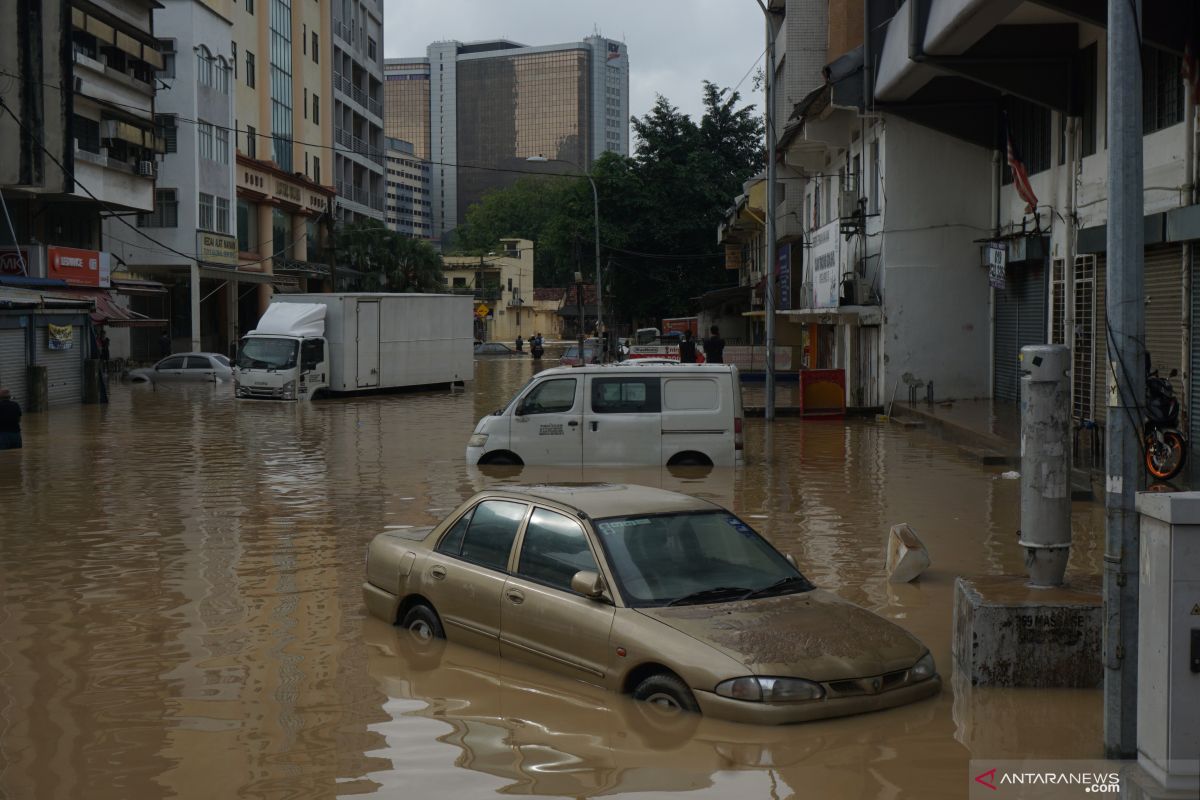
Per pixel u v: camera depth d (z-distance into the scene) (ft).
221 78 163.43
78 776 18.01
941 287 86.02
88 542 38.32
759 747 18.65
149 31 138.41
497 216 458.09
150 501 47.16
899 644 21.21
